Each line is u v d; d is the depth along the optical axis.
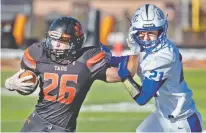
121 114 27.36
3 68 47.78
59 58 12.99
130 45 13.30
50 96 13.04
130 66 13.14
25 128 13.30
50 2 83.12
